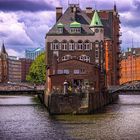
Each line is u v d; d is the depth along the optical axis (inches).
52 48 4970.5
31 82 7003.0
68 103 3400.6
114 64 6461.6
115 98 6003.9
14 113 3595.0
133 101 5629.9
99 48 4960.6
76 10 5162.4
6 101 5521.7
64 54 4963.1
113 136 2225.6
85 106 3400.6
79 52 4955.7
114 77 6407.5
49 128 2561.5
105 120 2974.9
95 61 4948.3
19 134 2317.9
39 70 6752.0
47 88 4370.1
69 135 2268.7
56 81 3978.8
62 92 3499.0
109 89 5211.6
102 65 4960.6
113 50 6407.5
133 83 5236.2
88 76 4131.4
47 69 4456.2
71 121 2923.2
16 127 2628.0
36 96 7003.0
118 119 3043.8
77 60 4160.9
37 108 4143.7
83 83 4114.2
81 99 3398.1
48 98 3752.5
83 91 3486.7
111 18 6392.7
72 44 4972.9
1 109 4025.6
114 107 4298.7
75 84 4099.4
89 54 4955.7
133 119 3041.3
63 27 4997.5
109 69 6269.7
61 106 3405.5
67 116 3272.6
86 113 3400.6
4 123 2854.3
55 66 4178.2
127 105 4638.3
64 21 5068.9
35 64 6884.8
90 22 5093.5
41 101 5206.7
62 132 2383.1
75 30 4980.3
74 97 3398.1
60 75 3996.1
